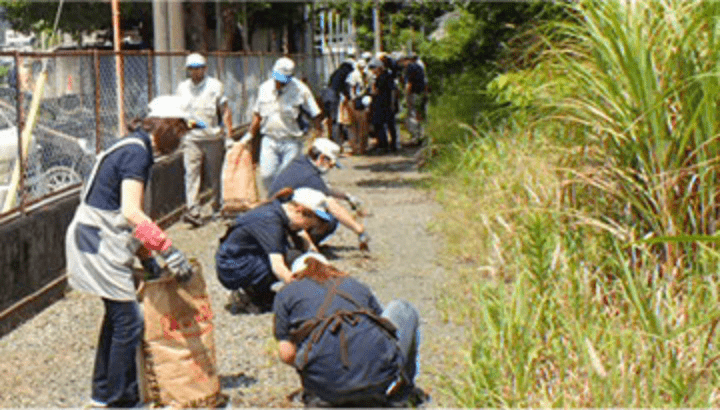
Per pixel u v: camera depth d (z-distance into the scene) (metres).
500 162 10.43
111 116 10.73
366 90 18.84
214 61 15.48
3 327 7.27
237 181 11.14
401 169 16.47
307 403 4.75
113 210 5.21
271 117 10.80
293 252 7.34
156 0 15.34
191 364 5.33
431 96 20.45
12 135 8.75
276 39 35.22
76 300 8.16
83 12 26.55
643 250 6.26
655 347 5.23
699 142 6.38
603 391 4.87
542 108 8.27
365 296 4.77
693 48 6.45
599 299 6.02
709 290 5.75
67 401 5.70
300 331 4.63
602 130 7.01
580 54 7.29
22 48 27.39
